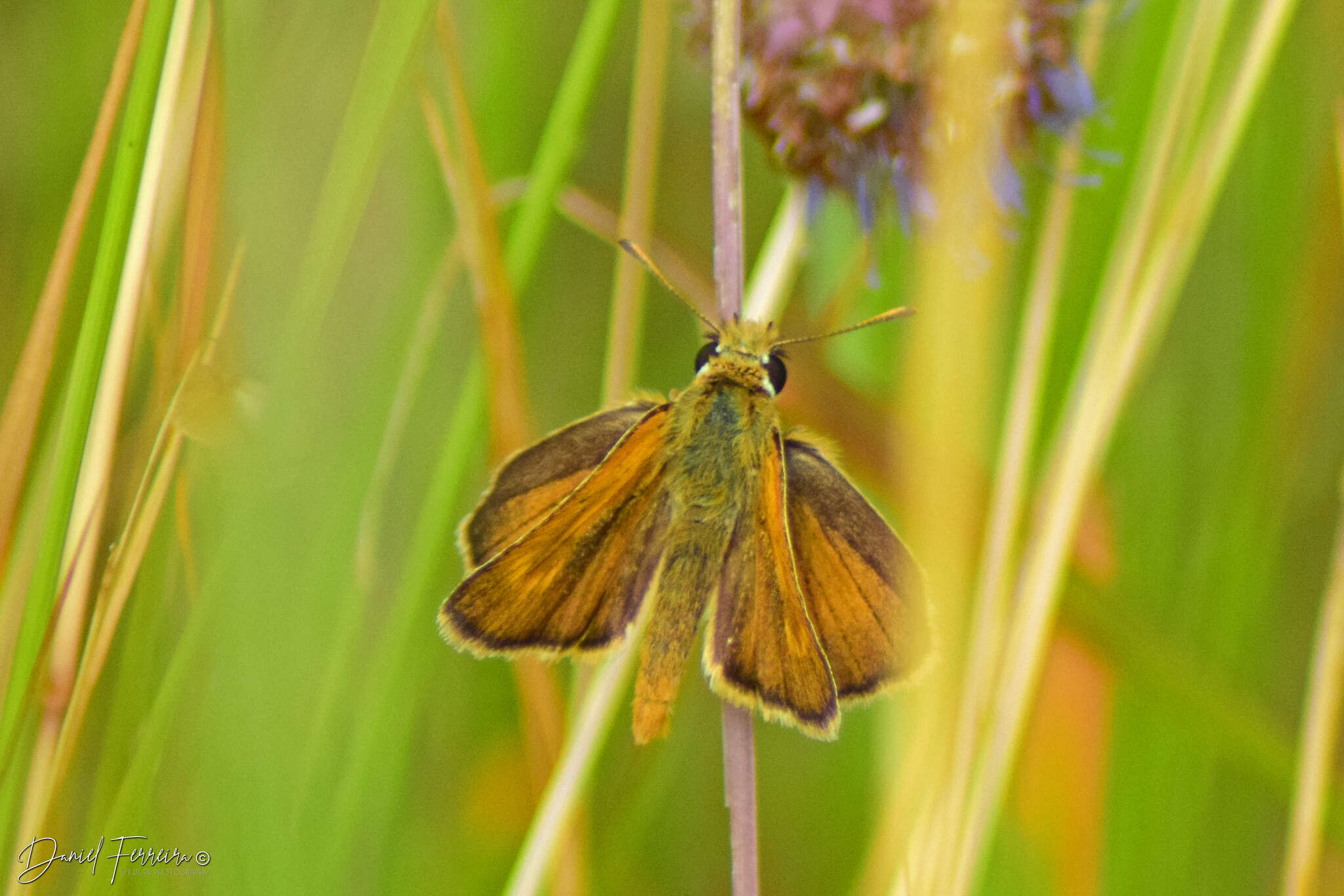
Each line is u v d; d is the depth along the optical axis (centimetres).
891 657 31
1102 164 31
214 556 31
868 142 31
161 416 31
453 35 31
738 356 31
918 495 30
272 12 31
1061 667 31
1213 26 31
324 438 31
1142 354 31
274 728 31
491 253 31
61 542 30
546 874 31
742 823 31
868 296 31
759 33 31
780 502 31
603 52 31
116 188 30
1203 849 31
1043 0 31
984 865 31
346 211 31
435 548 31
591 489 31
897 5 31
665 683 31
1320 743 31
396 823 31
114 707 31
